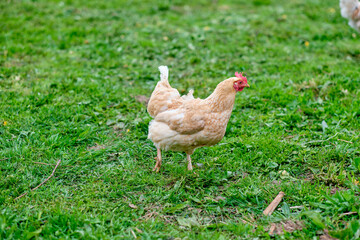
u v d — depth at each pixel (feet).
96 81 21.11
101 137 15.87
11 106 17.58
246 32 29.63
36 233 10.12
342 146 14.47
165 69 13.93
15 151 14.16
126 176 13.34
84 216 10.95
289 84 20.92
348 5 23.40
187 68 23.58
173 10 36.11
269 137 15.66
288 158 14.46
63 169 13.51
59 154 14.33
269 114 17.58
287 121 17.01
